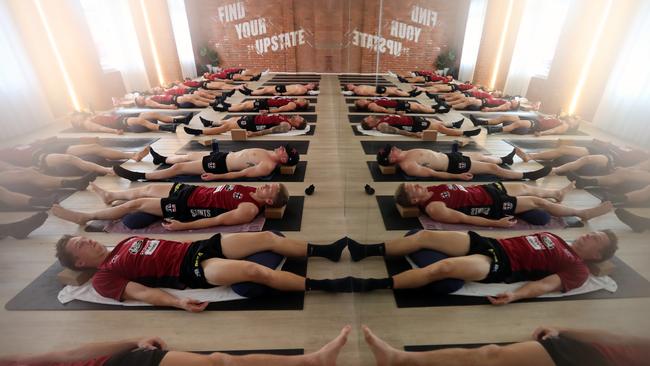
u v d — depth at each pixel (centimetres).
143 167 296
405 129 205
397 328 102
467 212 136
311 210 226
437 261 118
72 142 340
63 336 133
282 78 745
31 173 250
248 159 269
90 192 251
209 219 202
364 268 135
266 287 149
